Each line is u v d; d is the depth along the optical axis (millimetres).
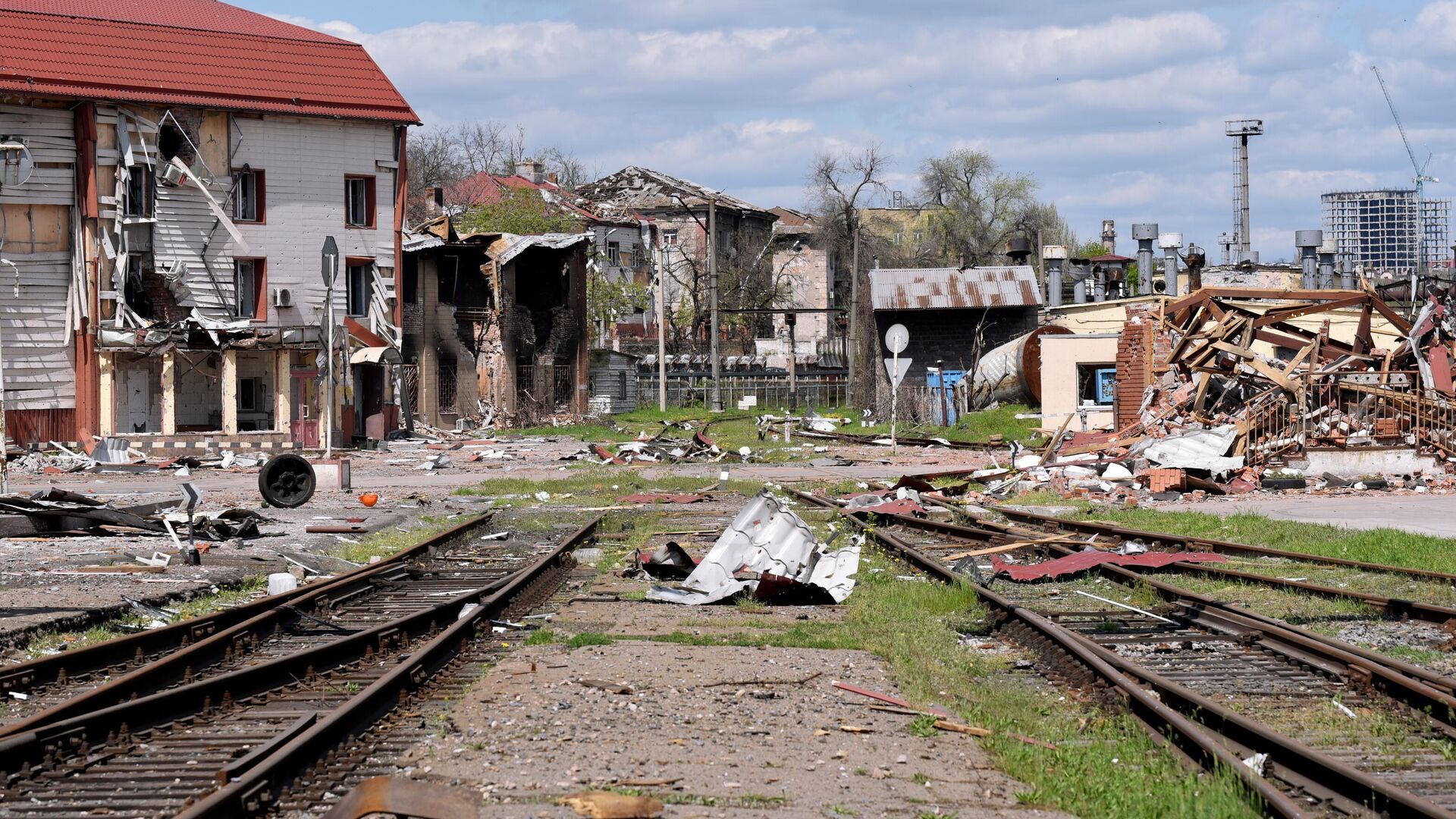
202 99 65250
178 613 18625
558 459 56344
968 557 24812
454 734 11352
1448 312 45781
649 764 10398
